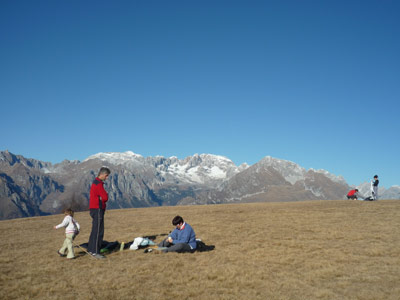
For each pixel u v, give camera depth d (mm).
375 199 33750
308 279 9781
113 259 12656
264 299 8344
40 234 20594
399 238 14656
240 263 11664
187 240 13594
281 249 13461
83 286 9578
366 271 10297
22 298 8734
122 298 8578
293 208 28438
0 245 16453
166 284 9648
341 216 21734
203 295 8727
